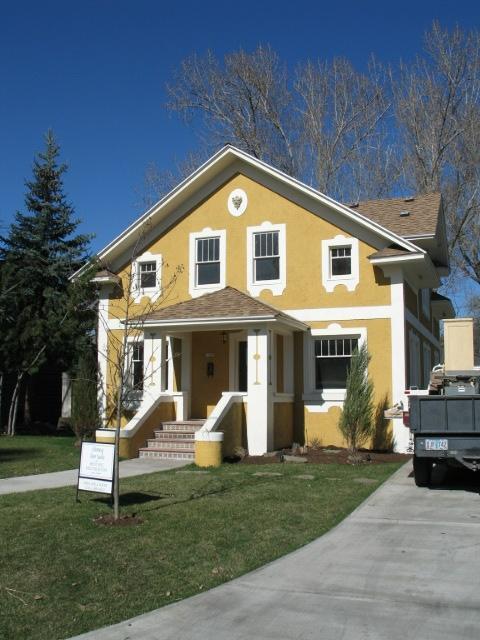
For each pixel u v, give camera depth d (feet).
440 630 17.29
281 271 63.00
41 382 93.81
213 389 62.90
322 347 61.67
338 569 22.61
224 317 55.72
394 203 69.00
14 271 80.02
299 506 32.68
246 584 21.12
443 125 105.60
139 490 37.11
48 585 21.09
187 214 67.10
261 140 112.57
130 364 43.11
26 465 49.16
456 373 43.50
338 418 59.98
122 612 18.93
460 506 33.01
